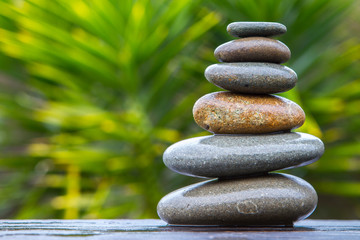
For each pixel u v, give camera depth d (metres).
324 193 3.25
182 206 1.35
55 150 3.02
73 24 3.05
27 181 3.33
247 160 1.32
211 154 1.34
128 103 3.11
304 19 3.12
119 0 2.78
